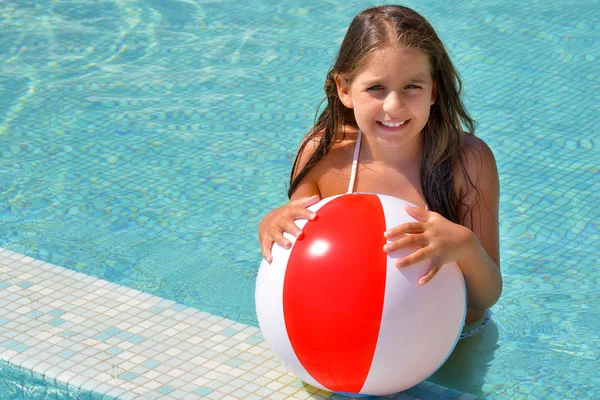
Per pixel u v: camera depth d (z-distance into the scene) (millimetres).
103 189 4527
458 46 6000
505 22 6363
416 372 2553
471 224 3125
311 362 2520
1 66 6000
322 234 2527
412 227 2529
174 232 4156
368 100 2746
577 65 5727
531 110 5195
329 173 3201
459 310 2598
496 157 4727
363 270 2438
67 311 3266
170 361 2949
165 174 4664
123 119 5262
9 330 3127
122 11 6883
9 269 3572
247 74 5797
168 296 3629
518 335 3322
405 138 2787
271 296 2562
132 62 6035
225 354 3000
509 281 3734
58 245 4035
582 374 3068
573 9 6555
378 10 2836
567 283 3711
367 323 2418
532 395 2936
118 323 3186
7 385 2973
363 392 2607
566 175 4555
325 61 5926
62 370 2889
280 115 5258
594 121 5066
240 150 4898
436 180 3047
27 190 4520
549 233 4090
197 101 5461
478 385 2992
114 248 4016
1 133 5125
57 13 6859
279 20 6629
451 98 2967
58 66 5988
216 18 6707
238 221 4246
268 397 2748
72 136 5082
